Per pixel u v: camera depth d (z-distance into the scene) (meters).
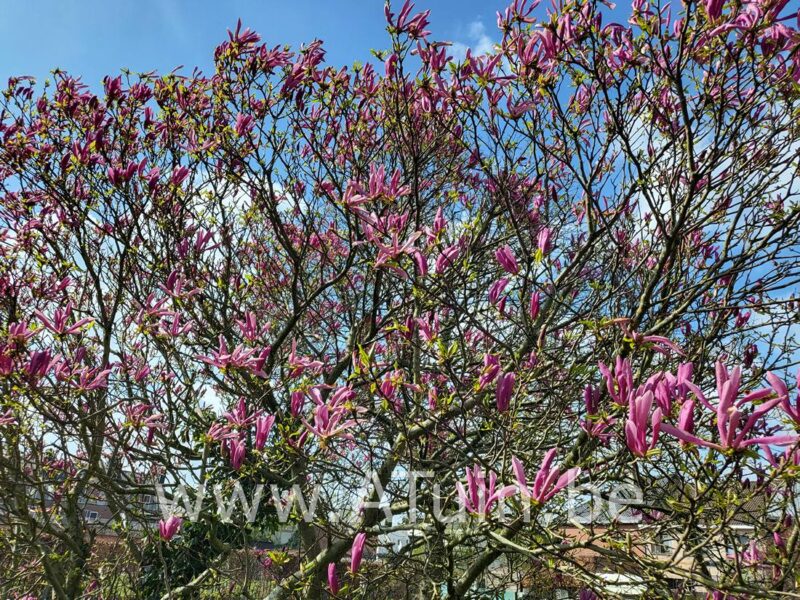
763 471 3.09
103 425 5.39
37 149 5.88
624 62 3.91
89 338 6.02
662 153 4.08
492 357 3.67
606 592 3.03
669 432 2.11
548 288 4.75
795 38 3.22
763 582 3.72
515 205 5.72
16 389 4.21
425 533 4.91
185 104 6.05
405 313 5.78
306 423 3.55
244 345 4.60
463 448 4.62
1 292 5.61
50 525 5.54
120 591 7.22
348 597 4.81
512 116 4.15
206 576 6.34
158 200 5.93
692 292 4.39
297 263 6.14
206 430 5.56
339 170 6.57
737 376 2.00
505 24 4.09
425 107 5.00
